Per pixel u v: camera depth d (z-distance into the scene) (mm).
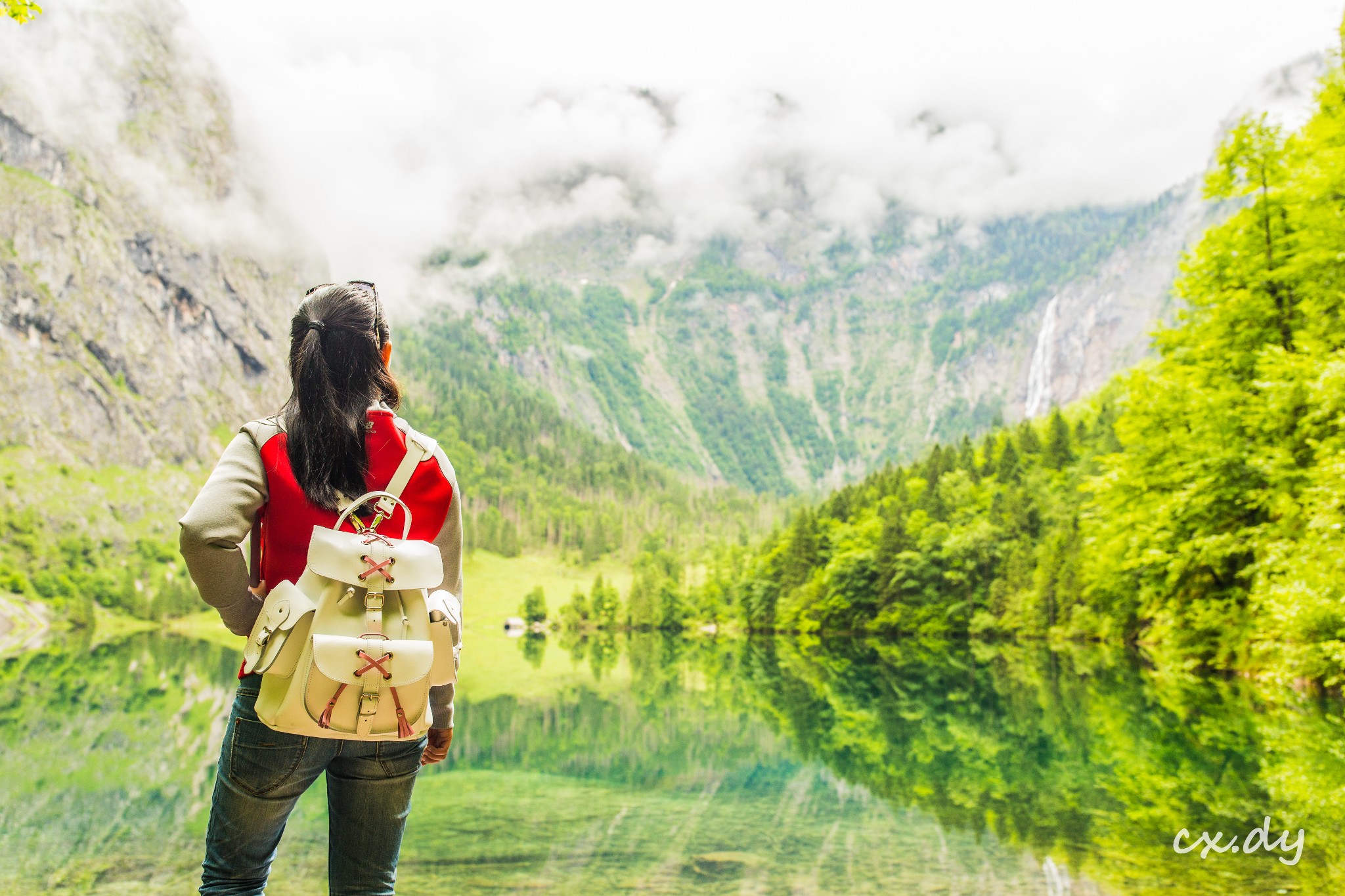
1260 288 16484
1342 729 9664
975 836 5848
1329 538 12383
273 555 1965
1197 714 11484
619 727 12969
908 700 16031
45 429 175875
